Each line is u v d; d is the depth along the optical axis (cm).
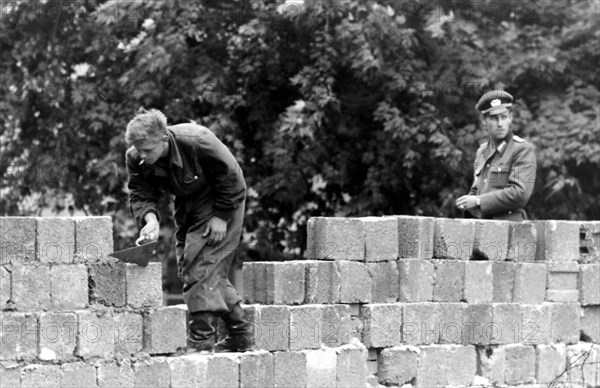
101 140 5109
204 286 2625
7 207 5206
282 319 2831
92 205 5112
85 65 5197
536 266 3316
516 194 3231
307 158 4834
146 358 2559
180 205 2653
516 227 3278
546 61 4912
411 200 5022
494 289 3234
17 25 5178
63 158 5097
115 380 2506
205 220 2620
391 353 3025
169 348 2598
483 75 4878
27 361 2392
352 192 5128
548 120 4881
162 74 4803
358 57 4694
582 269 3409
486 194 3269
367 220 3009
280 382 2812
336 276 2944
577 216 4947
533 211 4959
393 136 4738
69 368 2444
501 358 3241
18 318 2380
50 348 2419
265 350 2794
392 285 3050
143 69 4806
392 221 3050
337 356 2927
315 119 4703
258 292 2894
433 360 3105
